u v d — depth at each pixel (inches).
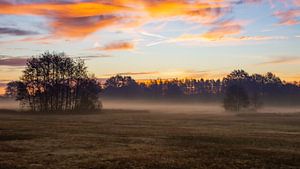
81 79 4603.8
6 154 1210.6
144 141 1584.6
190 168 1002.7
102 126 2388.0
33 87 4473.4
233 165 1043.9
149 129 2186.3
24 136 1733.5
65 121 2869.1
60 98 4581.7
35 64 4495.6
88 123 2677.2
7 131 1950.1
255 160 1120.8
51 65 4552.2
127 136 1779.0
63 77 4601.4
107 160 1109.7
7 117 3398.1
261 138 1711.4
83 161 1090.7
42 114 4077.3
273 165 1048.2
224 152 1274.6
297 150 1328.7
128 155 1201.4
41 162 1070.4
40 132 1927.9
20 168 985.5
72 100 4591.5
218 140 1631.4
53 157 1157.7
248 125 2571.4
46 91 4510.3
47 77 4534.9
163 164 1051.9
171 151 1293.1
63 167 1001.5
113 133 1920.5
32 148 1352.1
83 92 4569.4
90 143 1503.4
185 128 2282.2
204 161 1101.1
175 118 3494.1
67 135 1800.0
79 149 1334.9
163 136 1786.4
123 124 2598.4
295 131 2096.5
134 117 3627.0
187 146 1425.9
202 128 2292.1
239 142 1555.1
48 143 1493.6
